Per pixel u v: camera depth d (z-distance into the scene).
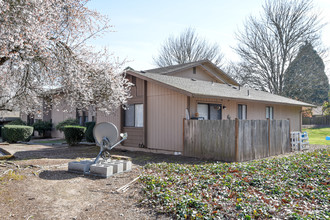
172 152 10.48
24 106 8.98
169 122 10.64
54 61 7.12
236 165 7.40
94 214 4.14
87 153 11.17
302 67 29.34
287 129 11.51
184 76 19.00
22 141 16.97
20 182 5.70
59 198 4.84
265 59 30.16
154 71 20.28
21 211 4.14
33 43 5.93
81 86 8.16
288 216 3.79
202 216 3.82
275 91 29.94
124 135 7.73
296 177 6.17
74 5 7.61
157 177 6.08
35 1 5.82
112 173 6.70
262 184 5.51
